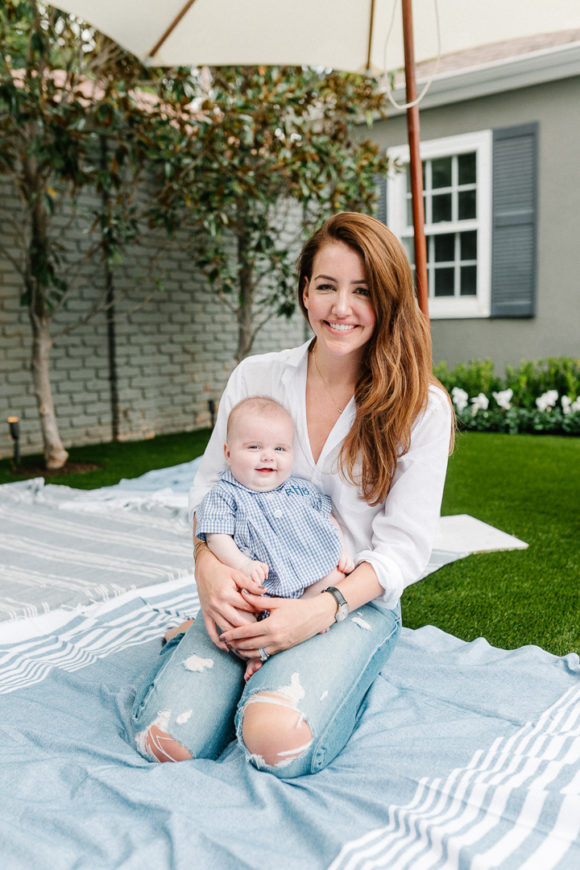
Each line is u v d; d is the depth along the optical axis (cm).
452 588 265
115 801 133
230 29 307
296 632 146
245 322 641
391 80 333
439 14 306
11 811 130
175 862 113
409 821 122
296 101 534
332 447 166
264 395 181
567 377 638
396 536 163
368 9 307
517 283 717
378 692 177
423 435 164
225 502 163
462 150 734
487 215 727
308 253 164
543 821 122
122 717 167
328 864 114
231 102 509
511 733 157
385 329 157
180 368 686
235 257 713
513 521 353
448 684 184
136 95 518
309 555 159
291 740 136
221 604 150
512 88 689
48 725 167
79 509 379
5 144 465
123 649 211
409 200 791
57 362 594
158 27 298
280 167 551
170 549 311
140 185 623
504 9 298
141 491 420
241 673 157
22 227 517
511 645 217
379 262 151
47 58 456
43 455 570
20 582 270
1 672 199
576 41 628
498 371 745
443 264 785
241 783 138
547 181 685
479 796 128
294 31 313
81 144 464
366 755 150
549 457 514
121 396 635
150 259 646
